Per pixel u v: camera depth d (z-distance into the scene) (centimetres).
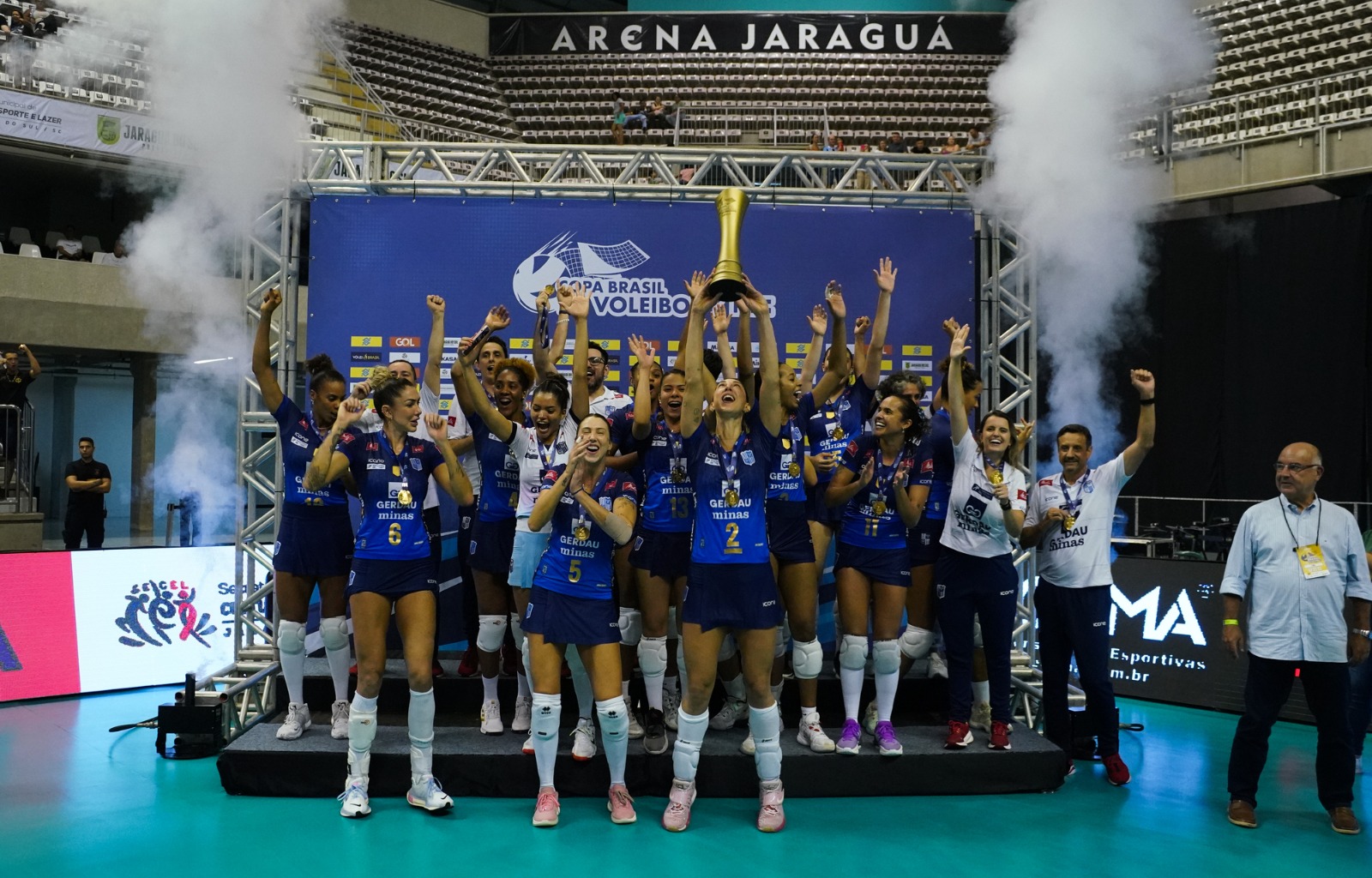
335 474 457
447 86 1886
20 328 1271
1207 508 1313
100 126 1273
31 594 693
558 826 454
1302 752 600
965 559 513
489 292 654
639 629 517
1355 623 471
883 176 675
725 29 1991
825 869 408
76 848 422
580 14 1995
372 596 457
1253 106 1369
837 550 517
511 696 578
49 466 1564
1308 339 1226
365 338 648
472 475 587
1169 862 422
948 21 1962
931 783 505
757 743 456
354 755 469
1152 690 734
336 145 652
